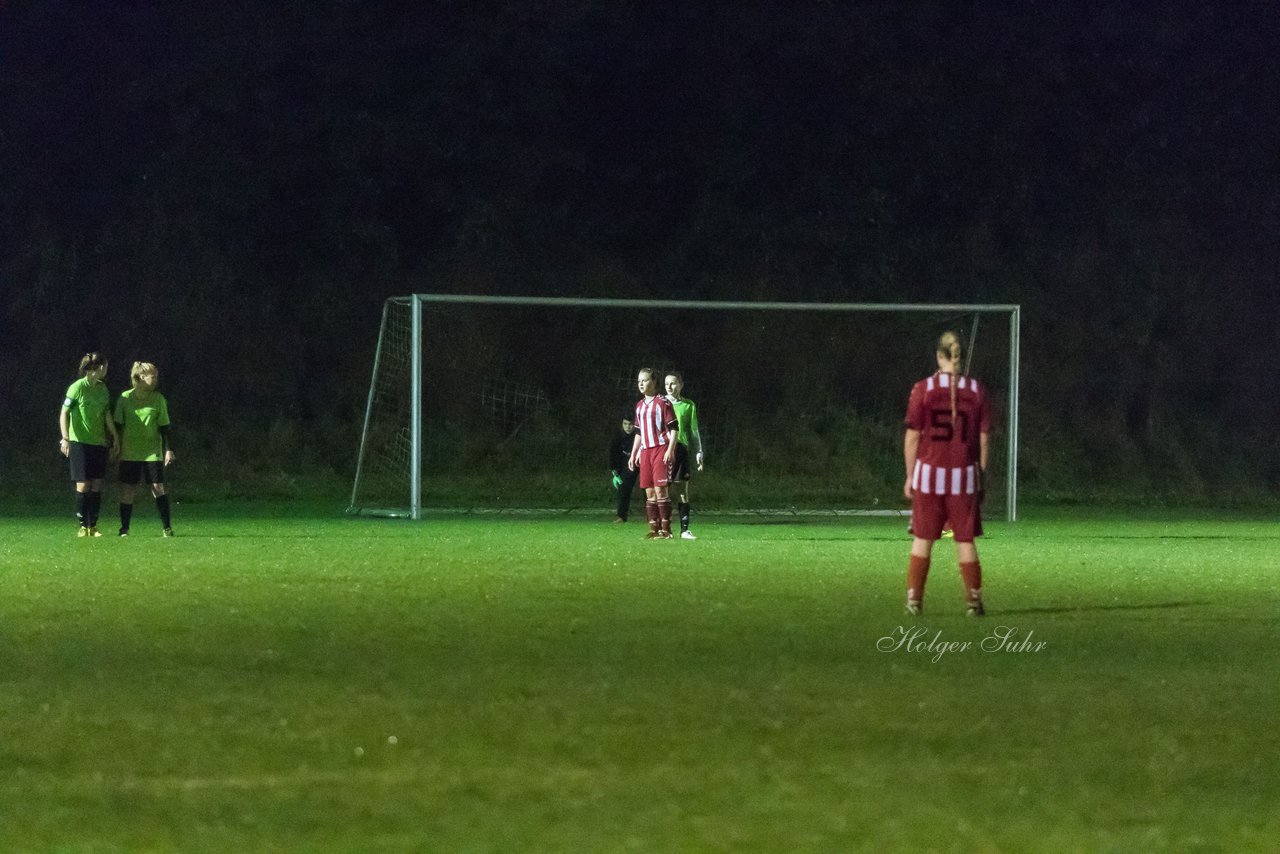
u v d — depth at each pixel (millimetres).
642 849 20953
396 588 51531
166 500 74938
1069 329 141000
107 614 44375
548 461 129375
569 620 43188
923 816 22609
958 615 44969
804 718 29312
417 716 29344
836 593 50406
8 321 131875
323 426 130375
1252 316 144250
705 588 51875
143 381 73625
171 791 23828
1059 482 131875
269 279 134750
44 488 118000
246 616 43938
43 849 20906
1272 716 29750
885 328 138000
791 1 136500
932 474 44250
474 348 133375
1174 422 140000
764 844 21203
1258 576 58000
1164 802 23469
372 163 134875
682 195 140500
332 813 22609
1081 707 30578
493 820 22281
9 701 30828
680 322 137250
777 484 128250
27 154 132875
